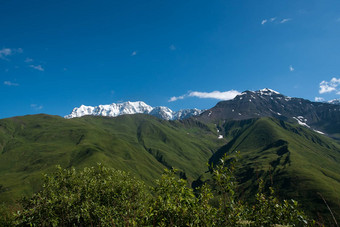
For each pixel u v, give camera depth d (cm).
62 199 1778
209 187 1073
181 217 1060
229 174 1027
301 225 904
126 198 1842
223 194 1013
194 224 1031
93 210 1752
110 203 1861
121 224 1429
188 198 1093
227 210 994
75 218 1816
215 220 1027
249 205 1030
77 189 2011
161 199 1125
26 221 1714
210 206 1043
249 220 1030
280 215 984
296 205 950
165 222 1081
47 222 1728
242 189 1045
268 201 1030
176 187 1155
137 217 1181
